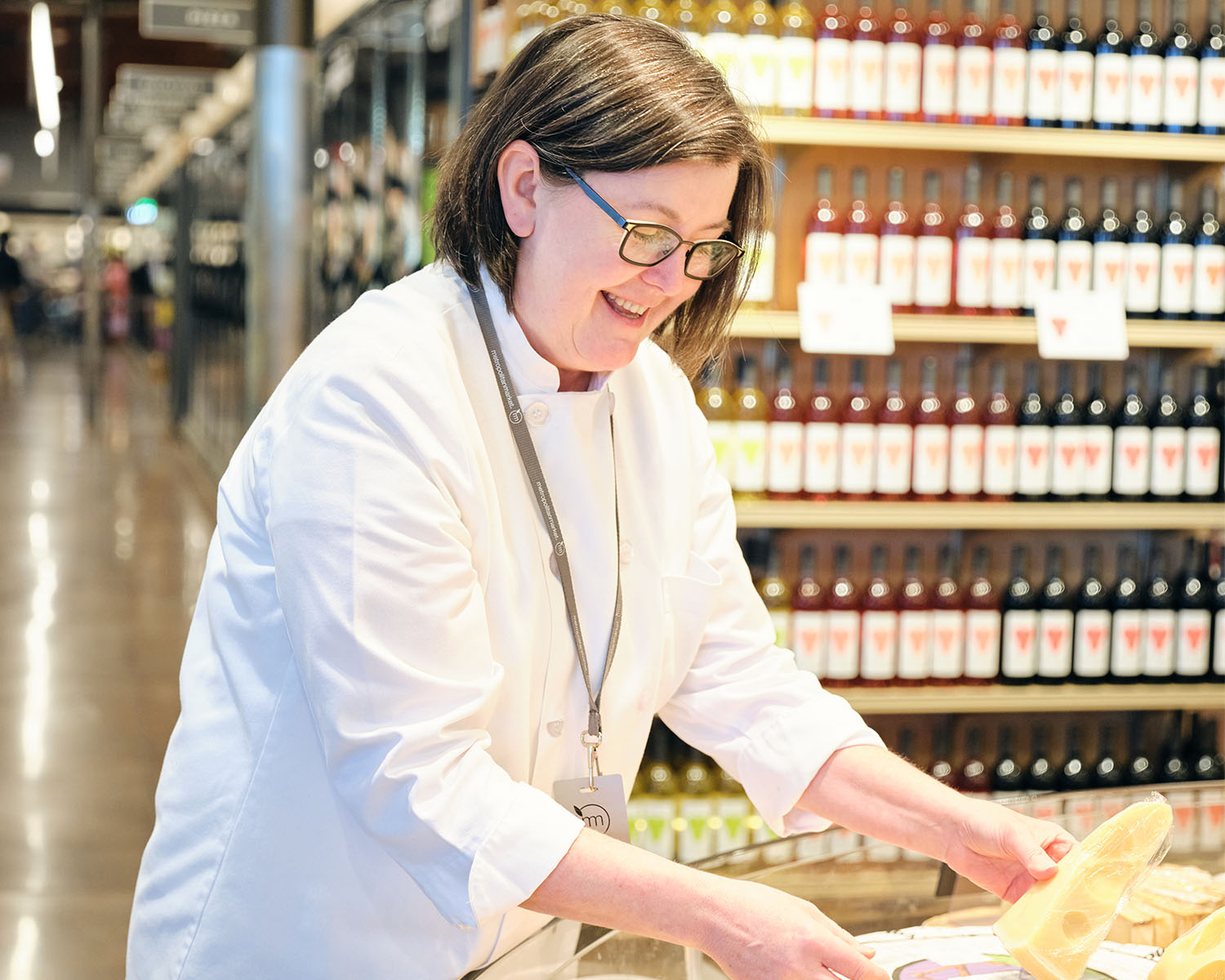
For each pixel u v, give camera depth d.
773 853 1.50
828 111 3.31
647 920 1.11
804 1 3.51
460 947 1.26
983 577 3.56
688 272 1.19
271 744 1.24
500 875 1.11
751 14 3.26
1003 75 3.39
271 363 5.81
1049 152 3.42
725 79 1.23
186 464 10.45
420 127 4.90
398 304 1.27
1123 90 3.46
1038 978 1.20
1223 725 3.84
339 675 1.12
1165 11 3.81
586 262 1.20
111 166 18.36
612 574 1.37
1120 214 3.79
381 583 1.12
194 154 11.87
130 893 3.44
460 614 1.16
